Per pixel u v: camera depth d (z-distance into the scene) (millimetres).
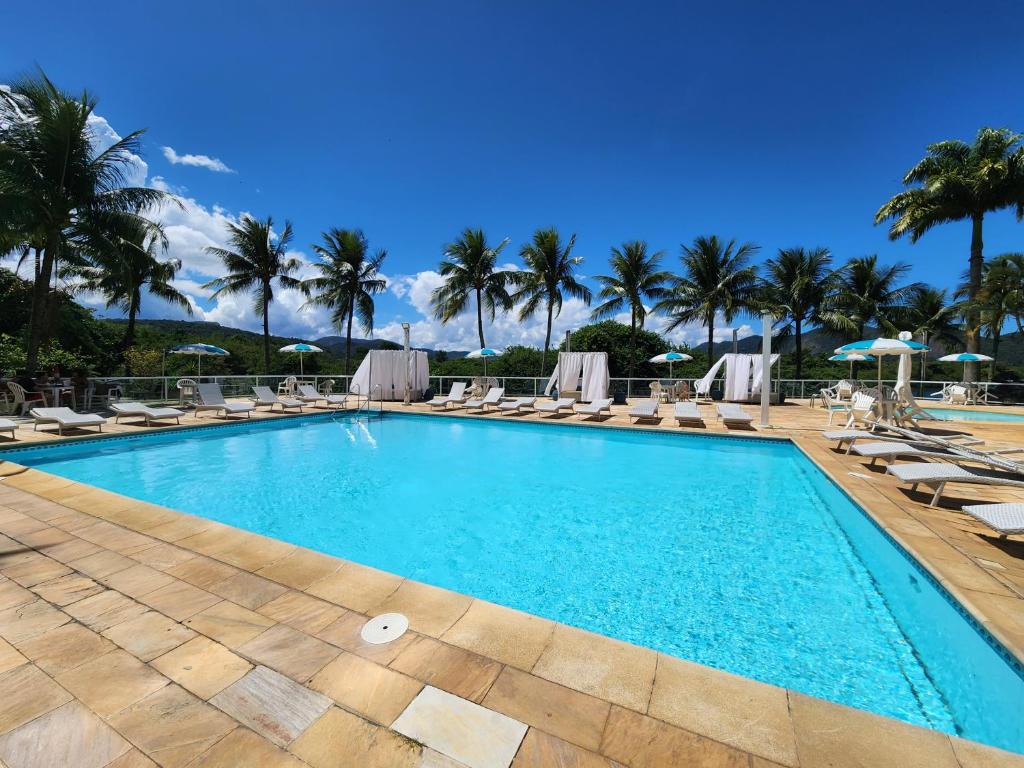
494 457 8594
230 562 3242
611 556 4336
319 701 1903
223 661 2168
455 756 1628
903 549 3551
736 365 16594
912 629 3123
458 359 30516
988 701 2400
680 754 1635
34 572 3096
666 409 14508
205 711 1847
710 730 1747
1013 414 13883
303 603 2703
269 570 3121
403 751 1649
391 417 13977
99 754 1635
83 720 1793
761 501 5996
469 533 4918
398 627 2453
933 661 2779
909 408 9711
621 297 24922
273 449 9250
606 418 12281
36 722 1777
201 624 2484
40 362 14750
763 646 2949
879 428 9398
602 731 1742
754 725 1770
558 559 4277
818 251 25609
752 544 4609
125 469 7520
